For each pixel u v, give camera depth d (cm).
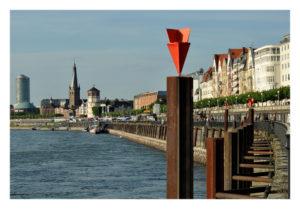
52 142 15625
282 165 3562
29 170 7175
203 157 7362
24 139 18125
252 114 5109
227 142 2389
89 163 8031
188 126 1453
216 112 13800
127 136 18238
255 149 4488
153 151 10944
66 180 5975
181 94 1445
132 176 6112
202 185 4897
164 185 5303
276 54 16250
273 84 16212
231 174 2370
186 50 1487
